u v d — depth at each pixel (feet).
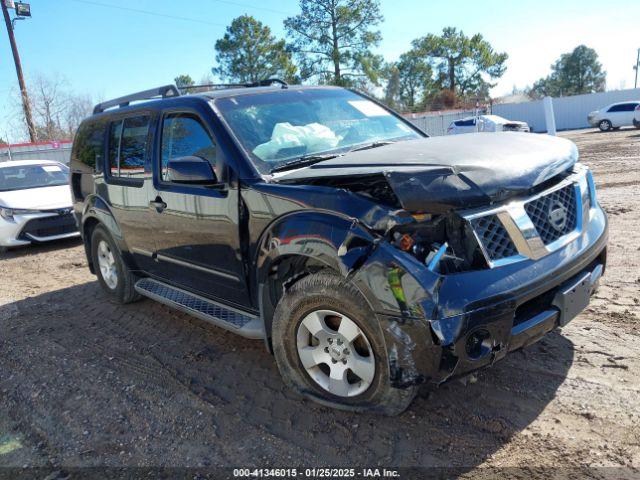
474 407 10.37
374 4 148.66
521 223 9.31
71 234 30.30
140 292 16.24
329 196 9.69
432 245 8.85
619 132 93.15
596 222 11.29
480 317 8.55
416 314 8.51
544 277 9.29
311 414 10.72
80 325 17.22
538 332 9.50
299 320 10.45
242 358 13.61
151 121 14.69
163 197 13.87
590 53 265.54
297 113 13.62
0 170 33.14
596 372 11.15
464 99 202.28
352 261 9.00
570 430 9.40
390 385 9.12
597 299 14.90
